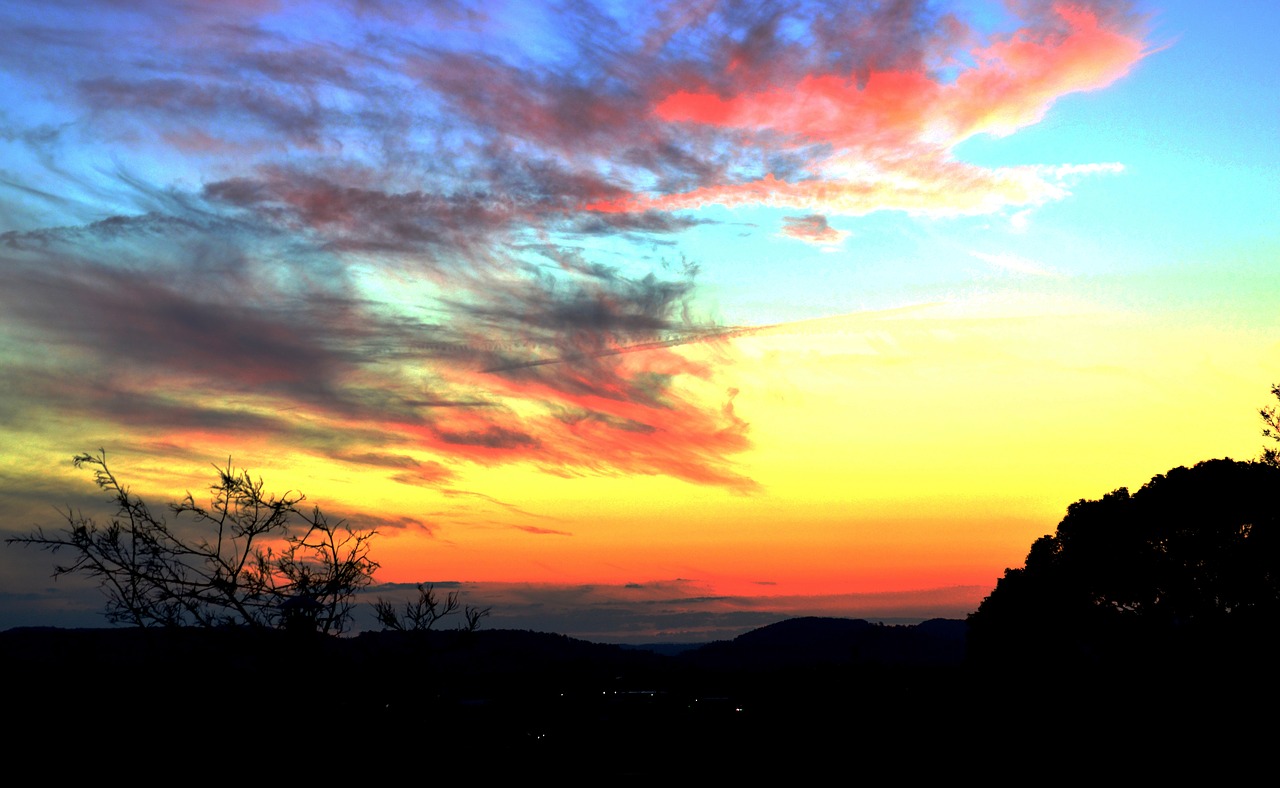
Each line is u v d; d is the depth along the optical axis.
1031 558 56.53
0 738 9.35
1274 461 26.77
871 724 37.22
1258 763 23.91
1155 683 38.75
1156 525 43.00
